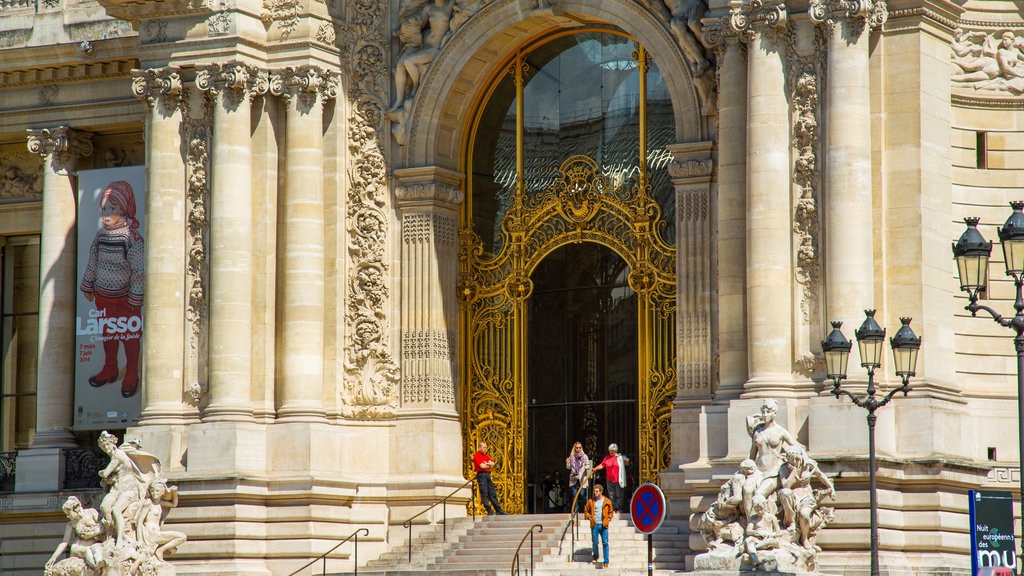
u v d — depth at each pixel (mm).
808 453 45688
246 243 52875
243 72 52938
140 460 50938
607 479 50562
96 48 59656
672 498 49438
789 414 46125
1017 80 49969
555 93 55406
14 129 61719
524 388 54938
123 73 60094
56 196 60812
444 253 55094
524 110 55781
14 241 64250
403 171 54531
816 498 44000
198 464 51938
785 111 47250
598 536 47062
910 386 44188
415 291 54375
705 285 50062
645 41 51688
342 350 54000
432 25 54812
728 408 46719
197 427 52188
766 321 46688
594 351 54031
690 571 46156
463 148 56031
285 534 51812
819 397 45875
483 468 53094
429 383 54031
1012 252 33688
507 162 55938
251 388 52812
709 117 50531
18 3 61750
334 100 54219
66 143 60688
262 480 51938
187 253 53438
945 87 48375
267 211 53375
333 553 51812
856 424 45281
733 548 44000
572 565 47562
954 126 49500
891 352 46469
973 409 48500
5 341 64000
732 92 48312
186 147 53688
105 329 57188
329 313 53844
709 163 50062
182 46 53375
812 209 46812
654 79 53719
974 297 34094
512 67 56062
